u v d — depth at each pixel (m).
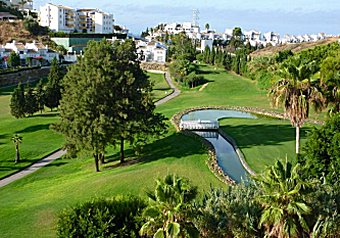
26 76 134.62
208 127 67.44
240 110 85.56
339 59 66.38
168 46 195.00
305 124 66.50
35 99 88.31
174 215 21.97
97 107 50.81
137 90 54.75
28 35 183.50
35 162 57.41
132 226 26.05
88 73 51.75
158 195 22.23
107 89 51.50
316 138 32.62
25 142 66.50
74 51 183.00
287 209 22.84
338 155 31.00
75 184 45.16
